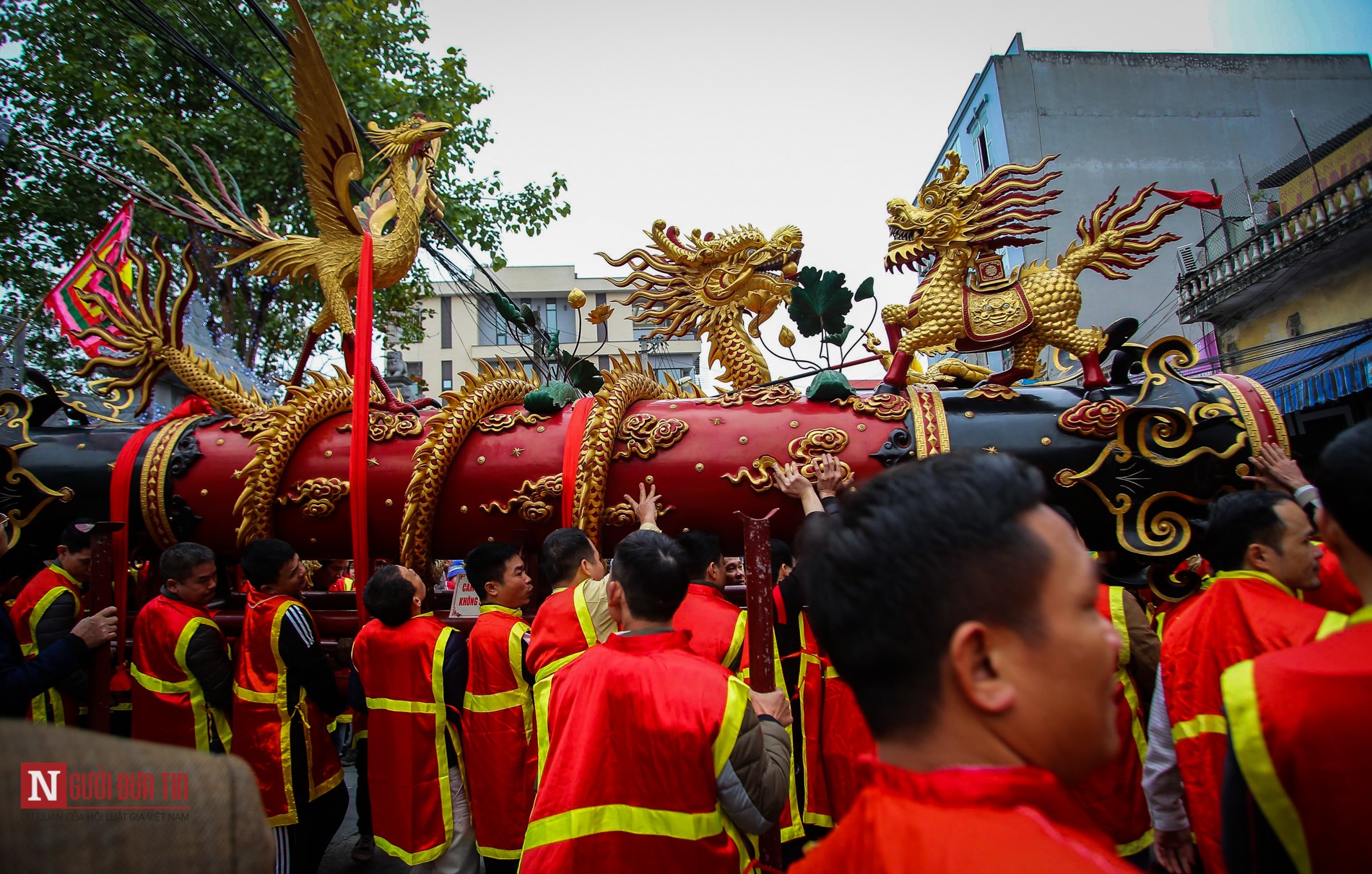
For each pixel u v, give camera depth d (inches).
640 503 185.6
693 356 1222.9
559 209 719.1
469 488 197.3
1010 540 50.6
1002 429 179.9
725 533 190.5
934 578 50.8
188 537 211.0
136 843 42.9
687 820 102.6
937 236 190.5
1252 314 608.4
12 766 41.2
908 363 192.2
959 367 217.5
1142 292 768.9
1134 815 139.1
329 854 230.2
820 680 182.4
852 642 53.8
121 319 247.9
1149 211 789.2
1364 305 513.3
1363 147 529.7
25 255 593.9
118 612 202.5
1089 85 809.5
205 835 45.2
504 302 240.7
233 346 589.3
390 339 749.9
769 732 116.5
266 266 241.6
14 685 149.9
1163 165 798.5
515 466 196.2
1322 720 61.8
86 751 43.6
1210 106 815.7
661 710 105.0
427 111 645.3
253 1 283.3
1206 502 171.2
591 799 105.2
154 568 246.7
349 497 201.0
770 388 202.1
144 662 179.9
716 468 186.4
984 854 44.0
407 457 203.2
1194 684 121.9
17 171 576.7
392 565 177.8
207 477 209.0
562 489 189.5
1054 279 188.4
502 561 175.9
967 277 195.5
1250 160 803.4
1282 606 116.6
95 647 165.0
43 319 590.6
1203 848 118.1
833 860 52.2
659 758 103.7
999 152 806.5
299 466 207.0
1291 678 64.9
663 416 194.1
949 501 52.4
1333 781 60.9
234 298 631.8
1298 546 120.9
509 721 169.0
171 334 241.3
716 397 213.8
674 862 101.9
